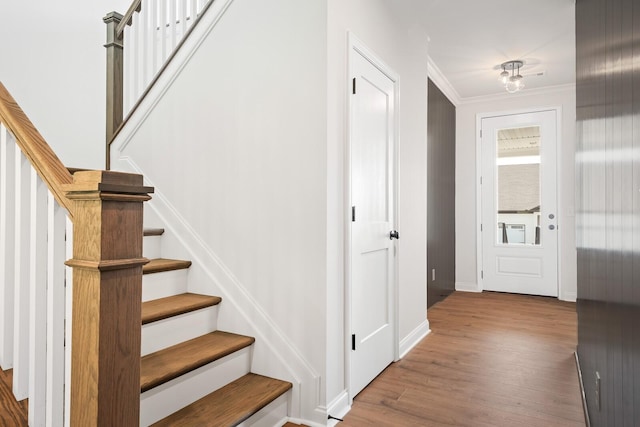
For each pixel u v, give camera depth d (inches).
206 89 90.9
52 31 128.4
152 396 62.7
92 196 38.9
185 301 82.7
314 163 76.9
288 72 80.1
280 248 80.4
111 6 144.0
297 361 77.5
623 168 40.4
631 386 37.0
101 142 139.9
